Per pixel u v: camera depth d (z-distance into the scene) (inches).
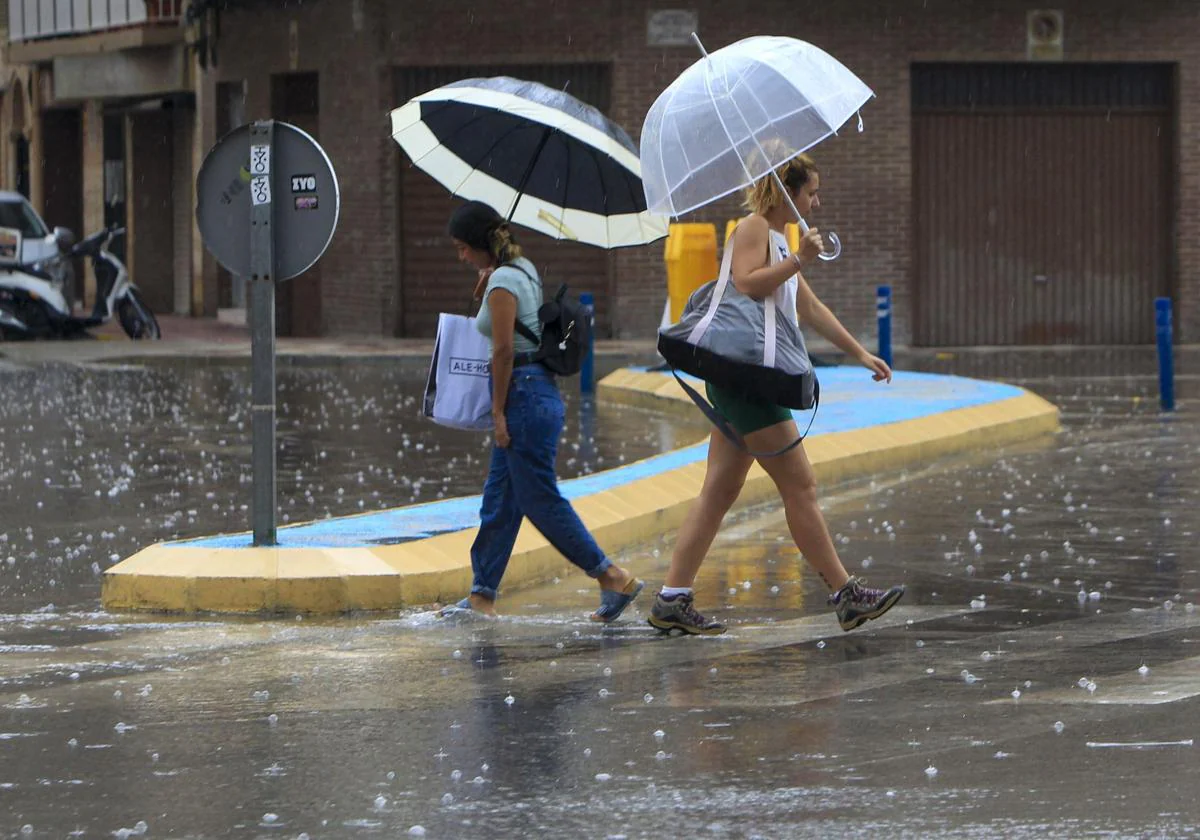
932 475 904.3
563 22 1776.6
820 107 512.1
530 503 549.0
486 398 555.5
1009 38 1800.0
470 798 369.4
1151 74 1838.1
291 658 503.8
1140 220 1845.5
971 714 430.0
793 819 351.9
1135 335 1852.9
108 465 946.7
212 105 2101.4
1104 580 613.9
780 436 517.3
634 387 1286.9
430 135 592.7
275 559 581.0
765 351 508.7
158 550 594.9
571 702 449.4
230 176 588.4
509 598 603.2
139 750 408.8
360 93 1830.7
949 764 387.5
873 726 420.5
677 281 1293.1
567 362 551.2
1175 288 1845.5
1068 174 1838.1
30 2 2458.2
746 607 578.2
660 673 480.7
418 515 692.1
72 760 401.1
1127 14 1806.1
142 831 349.7
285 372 1583.4
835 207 1807.3
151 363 1643.7
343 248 1881.2
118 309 1870.1
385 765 394.3
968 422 1030.4
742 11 1775.3
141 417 1194.0
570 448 1021.8
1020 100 1829.5
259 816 359.3
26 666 496.1
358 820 355.9
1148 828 343.0
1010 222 1835.6
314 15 1881.2
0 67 2783.0
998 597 586.2
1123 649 501.7
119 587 581.0
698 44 528.4
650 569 653.3
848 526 743.1
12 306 1830.7
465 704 448.8
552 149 587.8
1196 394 1328.7
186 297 2373.3
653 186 521.7
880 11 1790.1
